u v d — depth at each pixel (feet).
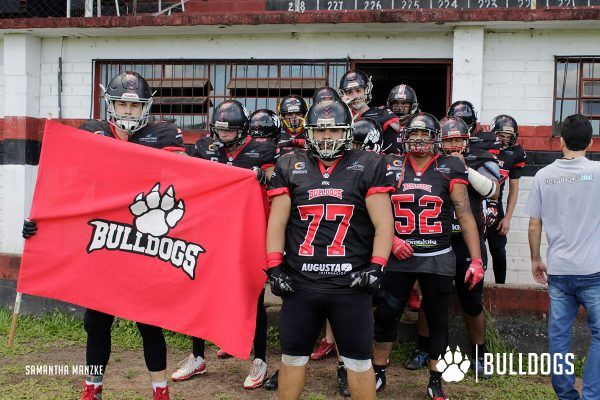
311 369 19.93
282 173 14.06
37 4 32.53
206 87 28.48
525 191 26.08
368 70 35.65
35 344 21.71
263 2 32.48
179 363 19.39
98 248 15.60
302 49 27.61
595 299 15.46
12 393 17.21
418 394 18.01
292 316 13.70
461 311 20.79
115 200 15.53
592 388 15.29
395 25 26.11
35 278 15.75
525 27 25.76
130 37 28.71
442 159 17.47
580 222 15.64
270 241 13.97
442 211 17.04
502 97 26.27
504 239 24.08
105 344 15.70
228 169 15.38
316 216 13.58
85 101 29.04
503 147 23.44
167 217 15.46
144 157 15.65
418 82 36.14
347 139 13.66
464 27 25.89
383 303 17.43
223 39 28.12
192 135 28.19
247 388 18.21
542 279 16.84
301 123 22.04
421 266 16.84
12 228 28.55
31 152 28.89
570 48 25.85
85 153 15.76
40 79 29.25
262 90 28.09
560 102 26.17
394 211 17.12
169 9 31.71
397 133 20.86
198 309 15.16
